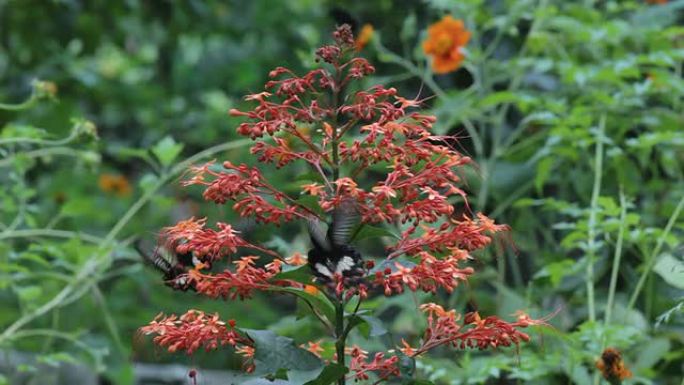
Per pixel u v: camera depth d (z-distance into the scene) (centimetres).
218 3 1825
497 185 1123
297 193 1250
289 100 577
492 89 1291
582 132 1016
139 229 1447
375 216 546
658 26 1181
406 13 1354
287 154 576
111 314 1334
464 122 1126
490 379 993
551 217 1136
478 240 568
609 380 789
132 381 1205
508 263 1140
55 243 1124
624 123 1116
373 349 972
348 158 590
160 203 1088
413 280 542
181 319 584
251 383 570
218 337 571
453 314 594
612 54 1221
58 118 1569
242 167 568
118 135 1777
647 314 1022
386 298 985
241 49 1911
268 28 1836
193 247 559
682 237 1051
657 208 1110
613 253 1067
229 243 562
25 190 1059
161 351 601
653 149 1167
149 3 1678
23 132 1016
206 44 1939
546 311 1034
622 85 1053
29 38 1627
